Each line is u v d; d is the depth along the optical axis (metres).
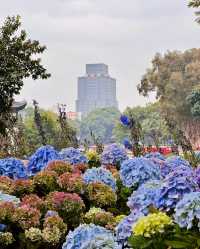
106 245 4.71
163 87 97.88
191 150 12.17
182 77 94.81
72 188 7.67
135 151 12.88
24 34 16.09
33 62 16.06
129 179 7.91
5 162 8.99
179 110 93.00
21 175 9.01
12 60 15.83
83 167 9.46
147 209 5.53
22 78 15.95
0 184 7.95
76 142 16.28
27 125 50.69
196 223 4.58
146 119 97.94
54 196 6.99
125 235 5.09
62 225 6.58
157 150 14.55
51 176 7.96
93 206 7.66
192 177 5.78
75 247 4.89
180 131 12.91
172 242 4.50
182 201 4.61
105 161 10.34
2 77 15.73
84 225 5.03
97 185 7.70
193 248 4.47
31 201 6.98
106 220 6.80
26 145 17.78
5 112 16.30
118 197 8.04
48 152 9.50
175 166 8.95
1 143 16.62
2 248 6.43
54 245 6.59
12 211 6.58
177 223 4.61
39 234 6.46
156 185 5.82
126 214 7.86
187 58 100.19
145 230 4.54
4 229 6.53
